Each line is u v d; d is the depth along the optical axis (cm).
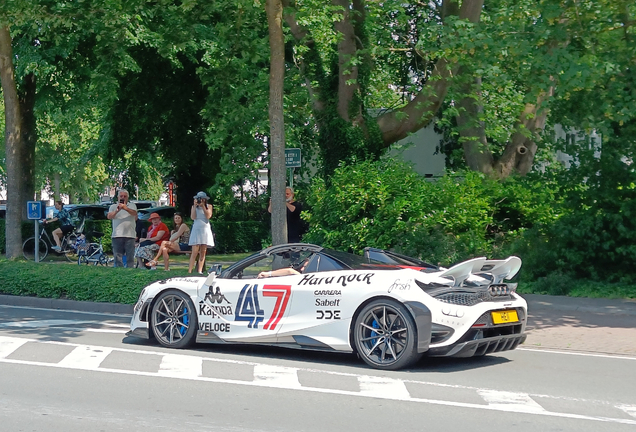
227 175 2600
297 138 2858
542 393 738
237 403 685
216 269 959
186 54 2514
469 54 1512
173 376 802
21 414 644
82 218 2789
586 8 1389
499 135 2069
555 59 1320
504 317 848
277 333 905
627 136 1515
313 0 1891
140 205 3706
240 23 1599
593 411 667
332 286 877
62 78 2664
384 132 2059
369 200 1748
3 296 1509
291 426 607
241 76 1797
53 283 1462
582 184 1589
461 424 618
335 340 868
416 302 816
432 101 2039
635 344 1035
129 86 2920
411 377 804
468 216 1738
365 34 2058
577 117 1490
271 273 943
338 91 2045
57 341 1028
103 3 1570
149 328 1000
